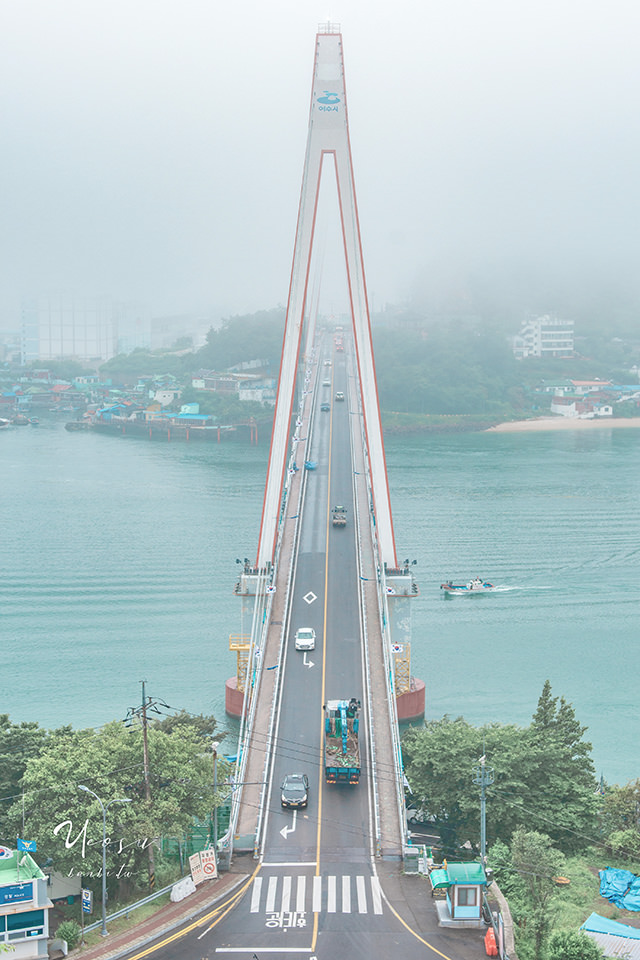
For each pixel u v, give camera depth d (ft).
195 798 250.37
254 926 209.26
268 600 404.57
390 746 308.81
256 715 325.01
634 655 484.33
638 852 259.19
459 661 474.90
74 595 586.45
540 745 288.92
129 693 429.38
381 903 220.64
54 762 243.81
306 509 541.34
